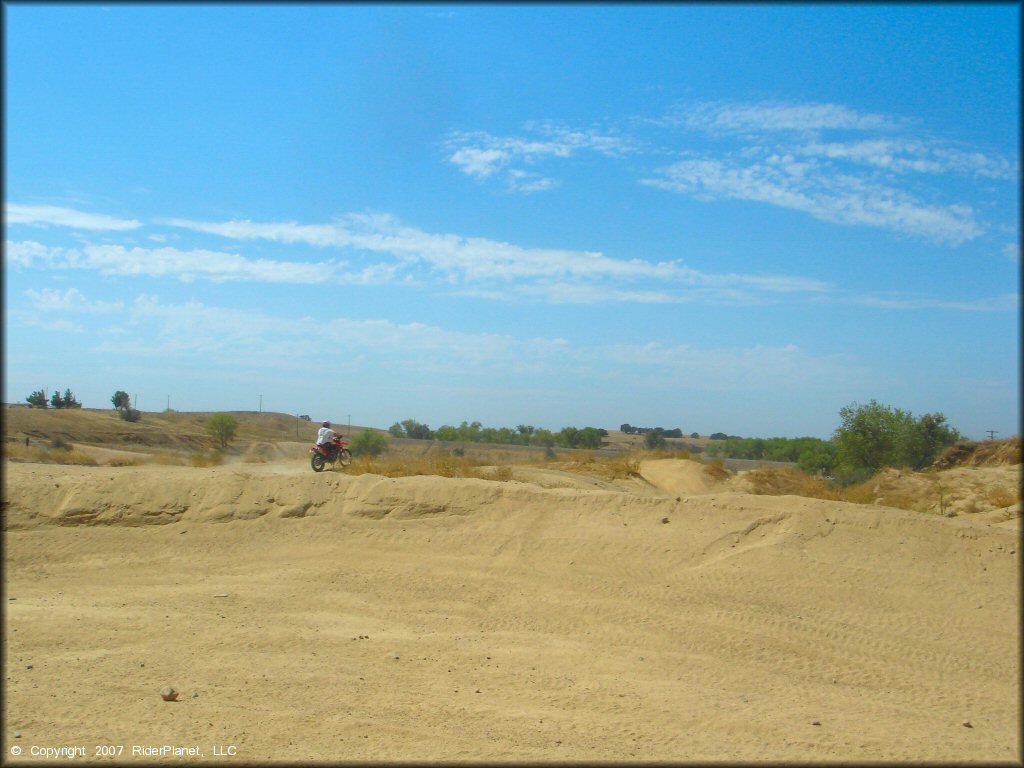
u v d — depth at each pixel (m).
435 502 19.30
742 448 60.31
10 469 22.56
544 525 18.03
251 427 67.00
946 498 24.12
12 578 16.61
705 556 15.95
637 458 35.59
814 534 16.03
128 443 53.22
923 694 10.73
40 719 9.78
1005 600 13.50
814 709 10.16
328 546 18.36
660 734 9.34
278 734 9.37
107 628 13.48
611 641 12.88
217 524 19.33
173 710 10.12
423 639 13.06
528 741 9.15
